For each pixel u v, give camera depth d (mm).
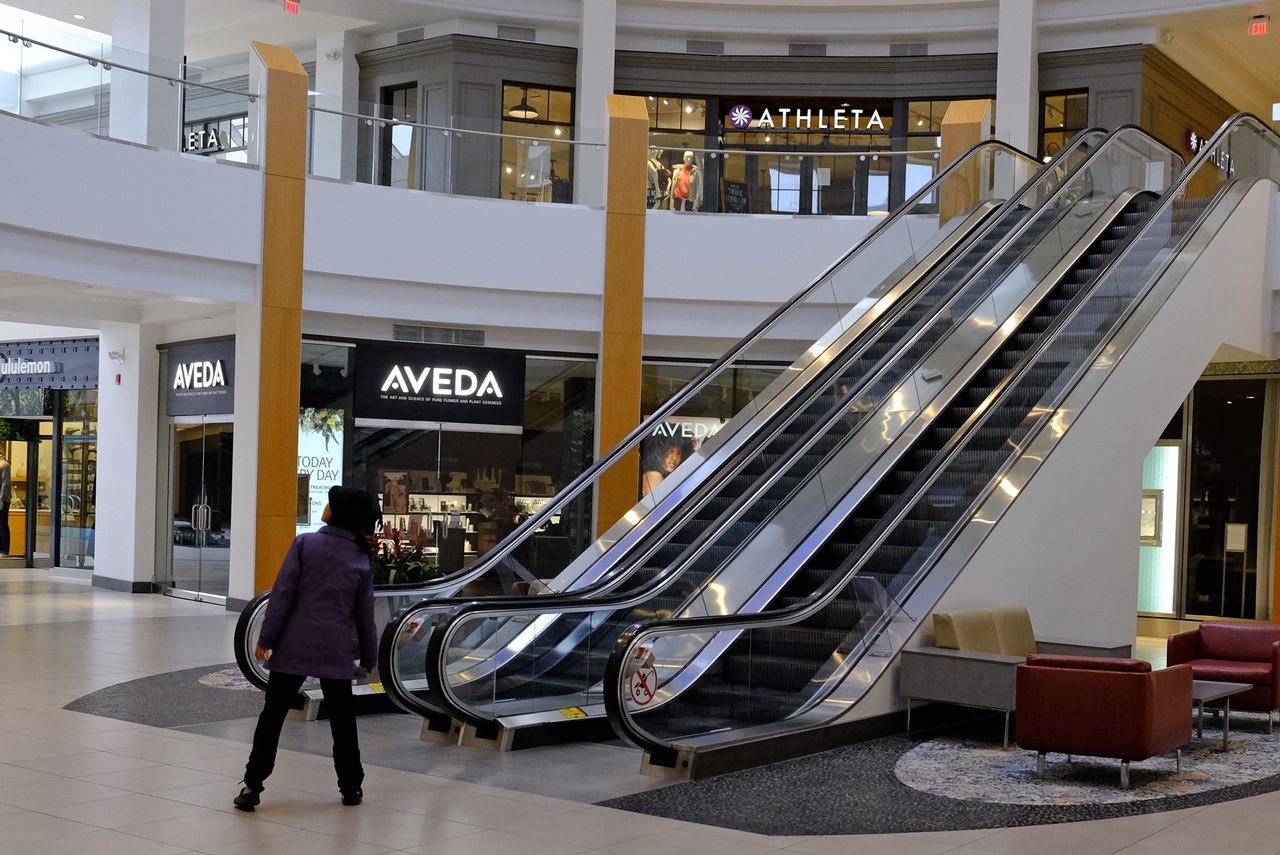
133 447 17641
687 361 17562
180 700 9258
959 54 20219
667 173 17281
